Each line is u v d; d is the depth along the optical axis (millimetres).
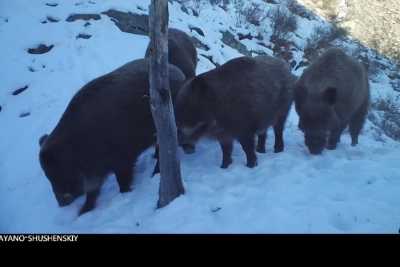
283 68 3334
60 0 5273
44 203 3148
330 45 7332
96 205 3051
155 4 2420
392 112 6258
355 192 2725
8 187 3369
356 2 9508
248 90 3064
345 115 3453
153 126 3111
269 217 2436
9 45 4711
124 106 2986
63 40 4715
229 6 7090
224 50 5629
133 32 5035
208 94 3004
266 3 8000
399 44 8320
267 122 3244
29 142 3709
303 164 3145
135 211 2783
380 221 2389
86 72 4336
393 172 2967
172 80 3207
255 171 3102
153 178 3143
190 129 3074
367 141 4129
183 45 3906
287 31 7109
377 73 7348
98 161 2977
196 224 2449
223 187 2895
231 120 3082
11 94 4250
